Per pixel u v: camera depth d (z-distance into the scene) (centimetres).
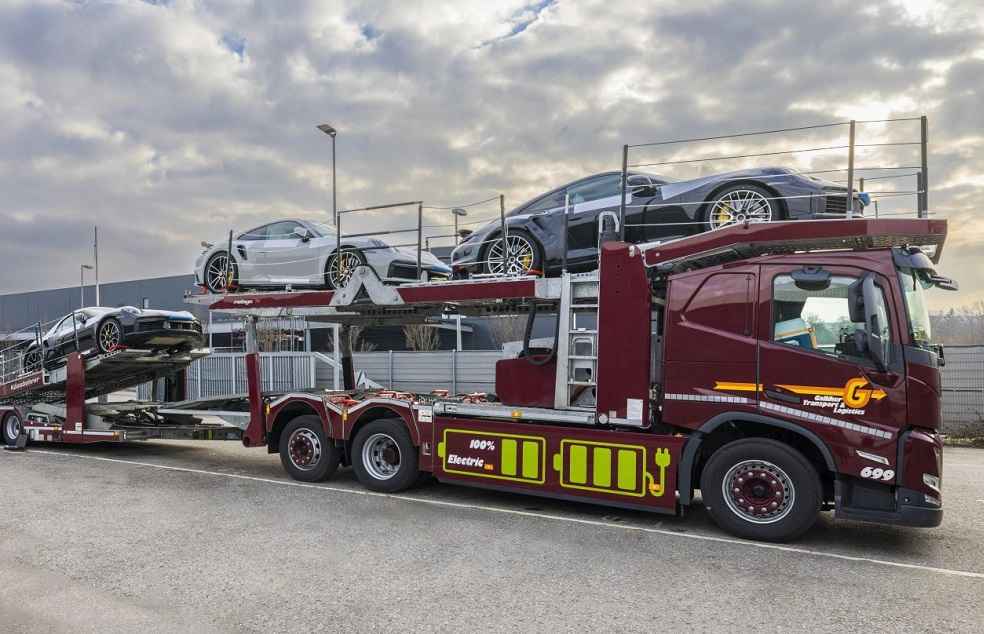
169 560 495
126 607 403
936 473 489
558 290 659
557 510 660
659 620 385
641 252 600
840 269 521
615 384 602
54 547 528
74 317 1125
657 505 577
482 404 687
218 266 1019
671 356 578
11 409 1133
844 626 378
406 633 365
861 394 504
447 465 694
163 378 1212
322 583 445
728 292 559
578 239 718
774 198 600
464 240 826
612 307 607
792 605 409
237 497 716
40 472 881
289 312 849
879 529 594
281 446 822
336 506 674
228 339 2689
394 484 732
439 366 1747
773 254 593
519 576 461
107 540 548
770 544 541
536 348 680
